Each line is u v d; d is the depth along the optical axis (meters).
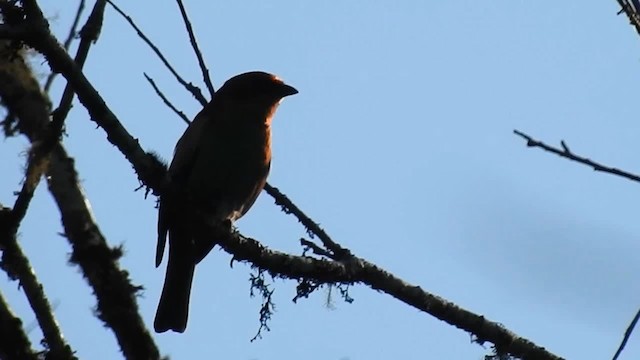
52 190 10.49
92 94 8.68
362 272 10.47
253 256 10.52
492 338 10.66
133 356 10.32
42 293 10.11
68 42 9.97
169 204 10.45
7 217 9.97
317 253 10.60
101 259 10.45
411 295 10.55
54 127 9.94
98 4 9.35
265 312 10.46
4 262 10.07
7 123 10.23
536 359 10.66
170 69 10.38
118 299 10.43
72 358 9.98
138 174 9.77
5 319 10.09
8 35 8.26
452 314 10.59
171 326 12.46
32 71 10.50
